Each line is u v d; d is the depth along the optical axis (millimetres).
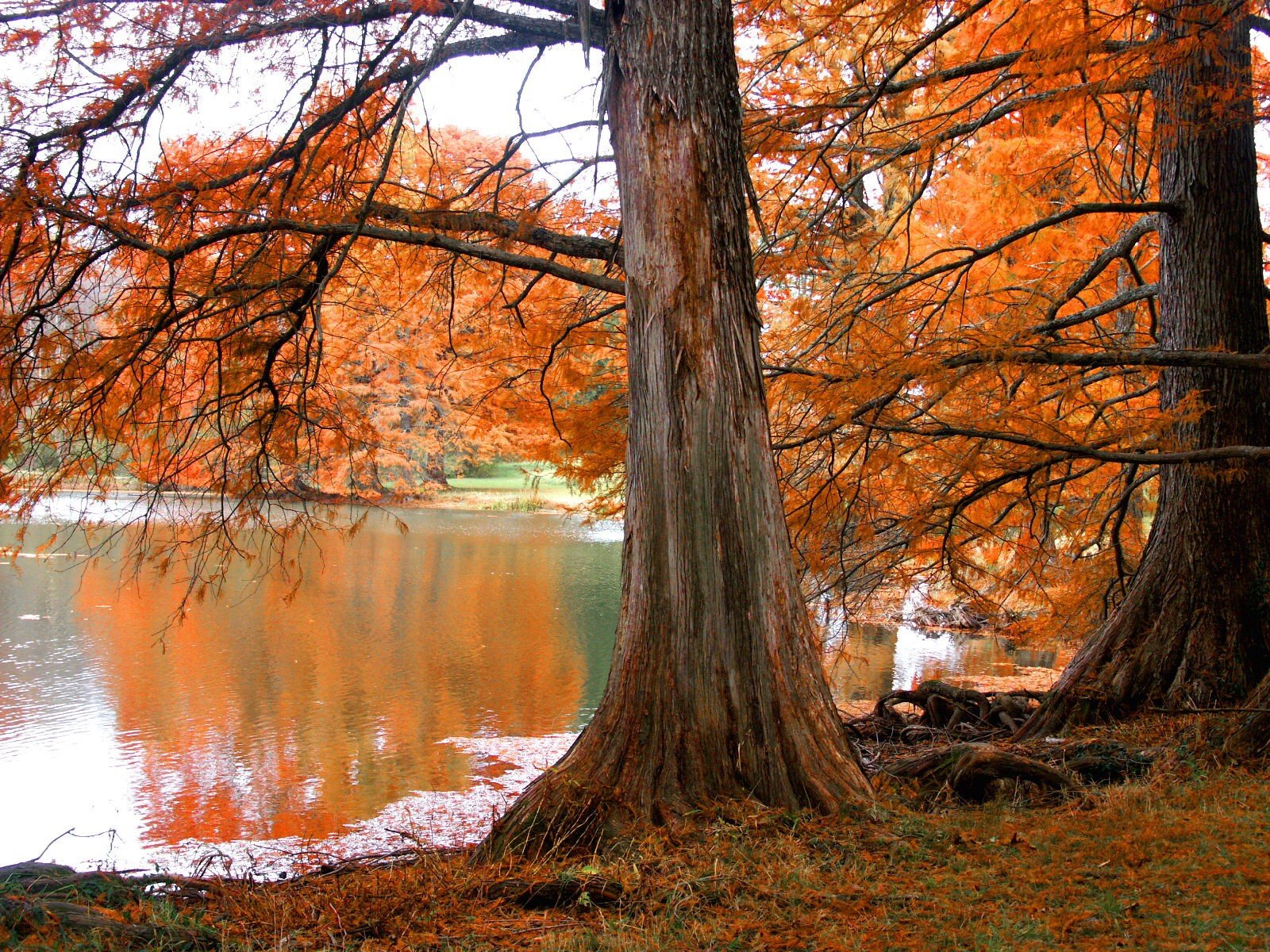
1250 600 7902
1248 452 6633
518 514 41031
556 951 3701
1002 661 17016
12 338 6488
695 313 5449
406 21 6336
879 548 9883
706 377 5430
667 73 5512
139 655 16562
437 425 26156
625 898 4266
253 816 9562
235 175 6758
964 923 3723
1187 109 7594
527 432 9727
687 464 5402
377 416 25250
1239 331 8047
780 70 9484
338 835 8914
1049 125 10305
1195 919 3570
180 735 12242
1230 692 7695
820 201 9914
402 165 8125
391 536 33312
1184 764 6199
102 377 6918
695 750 5191
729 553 5359
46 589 22391
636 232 5594
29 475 6840
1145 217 10539
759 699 5258
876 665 16625
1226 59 7648
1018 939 3506
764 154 8602
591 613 21047
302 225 6531
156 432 7379
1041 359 6867
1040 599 11828
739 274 5574
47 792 10180
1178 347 8211
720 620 5309
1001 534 10492
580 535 35344
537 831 5047
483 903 4422
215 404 7629
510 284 9438
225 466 7512
